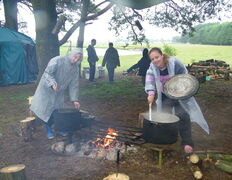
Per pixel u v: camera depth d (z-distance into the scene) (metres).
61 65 4.70
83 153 4.39
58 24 7.29
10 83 12.47
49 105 4.84
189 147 3.94
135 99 9.08
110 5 9.30
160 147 3.93
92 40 13.06
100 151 4.38
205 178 3.65
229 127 5.97
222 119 6.63
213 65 17.02
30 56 13.38
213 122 6.38
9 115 7.04
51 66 4.61
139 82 13.20
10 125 6.12
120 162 4.10
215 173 3.74
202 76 12.98
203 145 4.84
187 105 4.11
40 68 9.40
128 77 15.22
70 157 4.31
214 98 9.21
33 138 5.21
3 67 12.31
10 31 13.18
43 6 8.87
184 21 13.09
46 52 9.23
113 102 8.62
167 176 3.70
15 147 4.78
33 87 11.69
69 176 3.71
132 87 11.59
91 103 8.49
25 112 7.36
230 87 11.67
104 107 7.94
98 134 4.55
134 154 4.34
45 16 8.95
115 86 11.88
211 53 35.06
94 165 4.02
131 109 7.68
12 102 8.70
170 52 26.23
